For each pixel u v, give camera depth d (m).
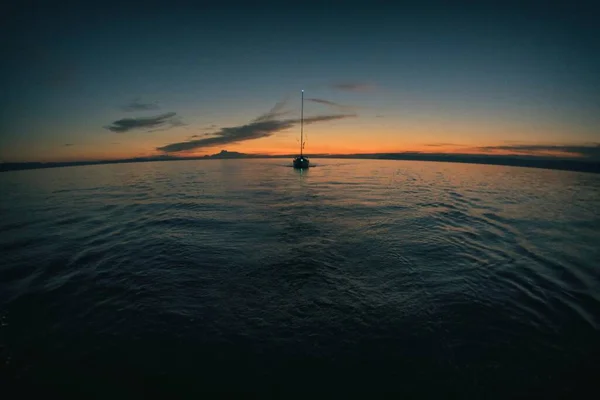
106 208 23.00
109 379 5.45
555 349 6.14
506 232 15.54
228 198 27.92
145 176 62.09
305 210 21.81
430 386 5.23
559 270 10.28
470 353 6.04
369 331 6.75
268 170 80.12
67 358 5.99
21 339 6.61
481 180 50.31
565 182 46.34
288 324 7.03
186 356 5.99
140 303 8.04
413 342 6.37
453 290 8.75
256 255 11.89
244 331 6.77
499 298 8.26
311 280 9.48
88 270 10.41
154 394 5.12
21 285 9.28
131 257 11.71
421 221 18.16
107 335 6.69
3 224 17.91
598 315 7.36
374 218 19.02
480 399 4.98
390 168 97.62
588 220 18.31
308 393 5.11
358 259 11.45
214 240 14.05
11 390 5.22
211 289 8.85
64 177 60.78
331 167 98.75
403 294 8.52
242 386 5.26
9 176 68.31
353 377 5.43
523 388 5.20
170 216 19.69
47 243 13.80
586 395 5.06
